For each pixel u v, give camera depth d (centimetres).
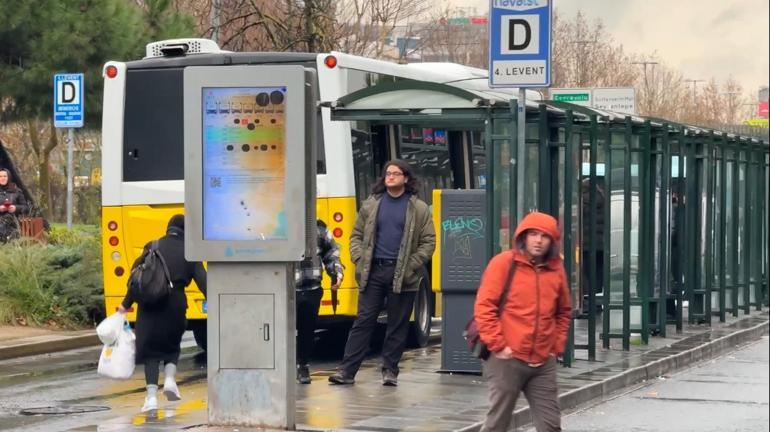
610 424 1301
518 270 905
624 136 1902
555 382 920
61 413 1249
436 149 1984
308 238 1116
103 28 2756
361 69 1758
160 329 1230
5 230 2417
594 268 1711
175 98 1719
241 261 1078
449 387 1388
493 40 1416
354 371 1410
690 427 1287
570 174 1595
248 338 1085
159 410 1241
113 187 1727
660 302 2044
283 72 1070
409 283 1394
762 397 1512
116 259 1725
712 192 2295
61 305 1992
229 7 3381
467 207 1478
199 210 1078
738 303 2639
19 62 2777
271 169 1073
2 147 2688
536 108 1540
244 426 1088
